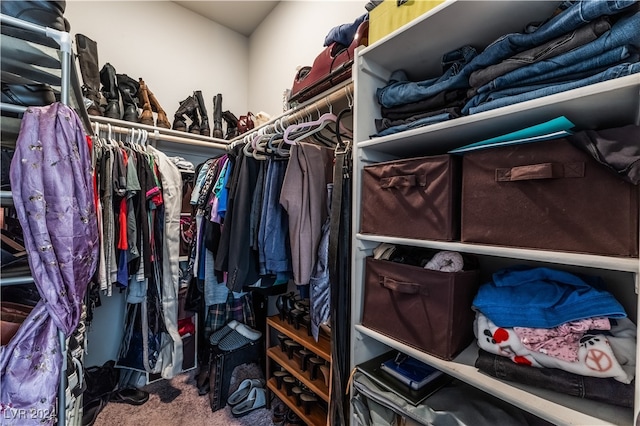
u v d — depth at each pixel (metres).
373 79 1.05
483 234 0.74
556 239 0.62
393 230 0.92
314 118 1.34
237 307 2.01
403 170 0.90
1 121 0.74
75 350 0.90
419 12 0.84
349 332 1.04
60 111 0.70
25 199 0.65
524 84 0.69
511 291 0.75
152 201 1.58
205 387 1.72
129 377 1.75
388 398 0.85
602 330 0.62
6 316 0.75
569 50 0.62
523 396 0.64
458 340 0.79
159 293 1.66
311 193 1.09
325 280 1.07
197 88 2.32
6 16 0.63
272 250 1.14
